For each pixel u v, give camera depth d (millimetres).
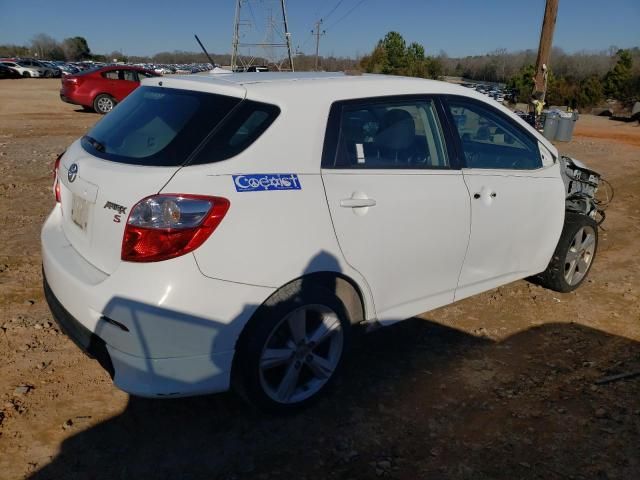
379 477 2658
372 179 3096
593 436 3006
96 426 2918
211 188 2557
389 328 4133
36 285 4512
